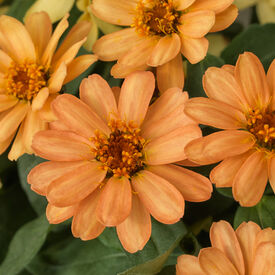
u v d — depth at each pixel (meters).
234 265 0.28
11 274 0.32
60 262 0.33
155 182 0.28
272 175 0.28
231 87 0.29
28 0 0.35
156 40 0.31
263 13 0.35
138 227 0.28
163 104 0.29
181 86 0.30
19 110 0.31
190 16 0.30
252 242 0.28
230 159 0.28
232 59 0.33
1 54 0.32
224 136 0.28
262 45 0.33
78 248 0.33
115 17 0.31
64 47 0.31
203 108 0.28
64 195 0.28
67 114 0.29
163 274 0.30
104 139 0.29
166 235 0.30
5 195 0.35
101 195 0.28
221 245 0.28
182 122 0.28
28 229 0.33
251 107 0.29
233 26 0.37
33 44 0.31
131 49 0.31
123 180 0.29
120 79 0.32
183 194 0.28
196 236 0.31
